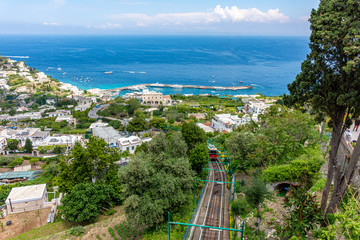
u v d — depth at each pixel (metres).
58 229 39.81
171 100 169.00
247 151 50.53
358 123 57.44
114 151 52.69
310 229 24.36
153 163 38.06
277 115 53.75
